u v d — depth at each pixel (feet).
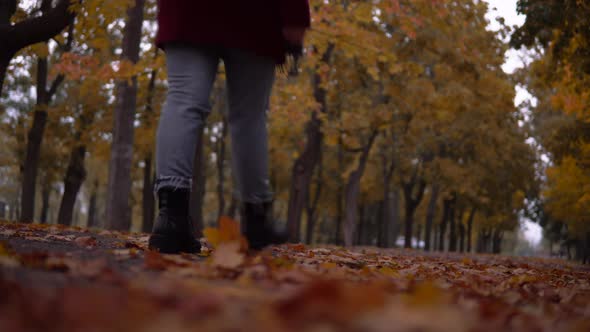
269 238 10.96
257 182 10.75
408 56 52.34
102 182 112.78
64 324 2.85
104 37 26.94
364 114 66.54
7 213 137.39
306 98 48.62
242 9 9.96
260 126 10.62
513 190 100.37
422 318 3.01
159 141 9.96
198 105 10.02
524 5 28.68
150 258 6.97
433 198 104.37
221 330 2.87
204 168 98.78
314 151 65.10
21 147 74.43
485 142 82.69
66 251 8.73
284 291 4.83
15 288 3.77
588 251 85.61
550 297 9.46
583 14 28.73
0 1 21.26
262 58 10.19
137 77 38.24
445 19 44.16
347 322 3.03
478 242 170.30
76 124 64.13
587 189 64.75
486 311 4.71
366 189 117.39
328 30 39.91
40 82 58.34
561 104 44.47
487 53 50.93
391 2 39.22
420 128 74.84
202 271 6.26
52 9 21.25
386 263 15.72
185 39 9.77
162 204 10.03
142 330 2.76
